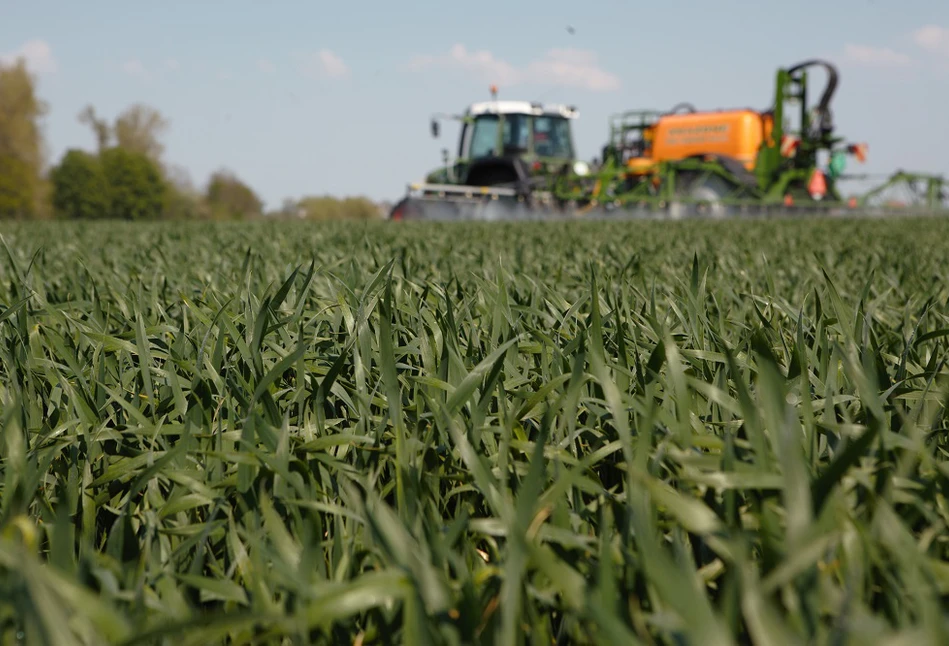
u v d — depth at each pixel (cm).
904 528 90
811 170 2058
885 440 122
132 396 185
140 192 7594
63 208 7450
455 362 167
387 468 159
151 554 124
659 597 97
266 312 170
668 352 128
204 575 132
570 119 2278
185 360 184
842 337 211
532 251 584
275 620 81
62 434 164
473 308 249
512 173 2192
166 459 132
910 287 354
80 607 76
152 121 7956
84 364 203
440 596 88
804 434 144
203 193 8400
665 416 129
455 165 2314
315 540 122
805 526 78
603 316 214
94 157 7762
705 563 116
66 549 93
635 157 2352
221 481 136
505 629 83
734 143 2133
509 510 114
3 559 75
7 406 157
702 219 1634
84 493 143
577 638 105
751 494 119
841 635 71
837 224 1174
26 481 128
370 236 763
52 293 317
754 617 68
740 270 393
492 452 155
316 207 6975
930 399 153
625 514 117
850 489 118
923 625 69
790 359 181
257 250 565
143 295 310
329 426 166
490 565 126
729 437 114
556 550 118
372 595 86
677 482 131
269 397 154
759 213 2086
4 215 6375
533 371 193
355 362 170
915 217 1655
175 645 100
